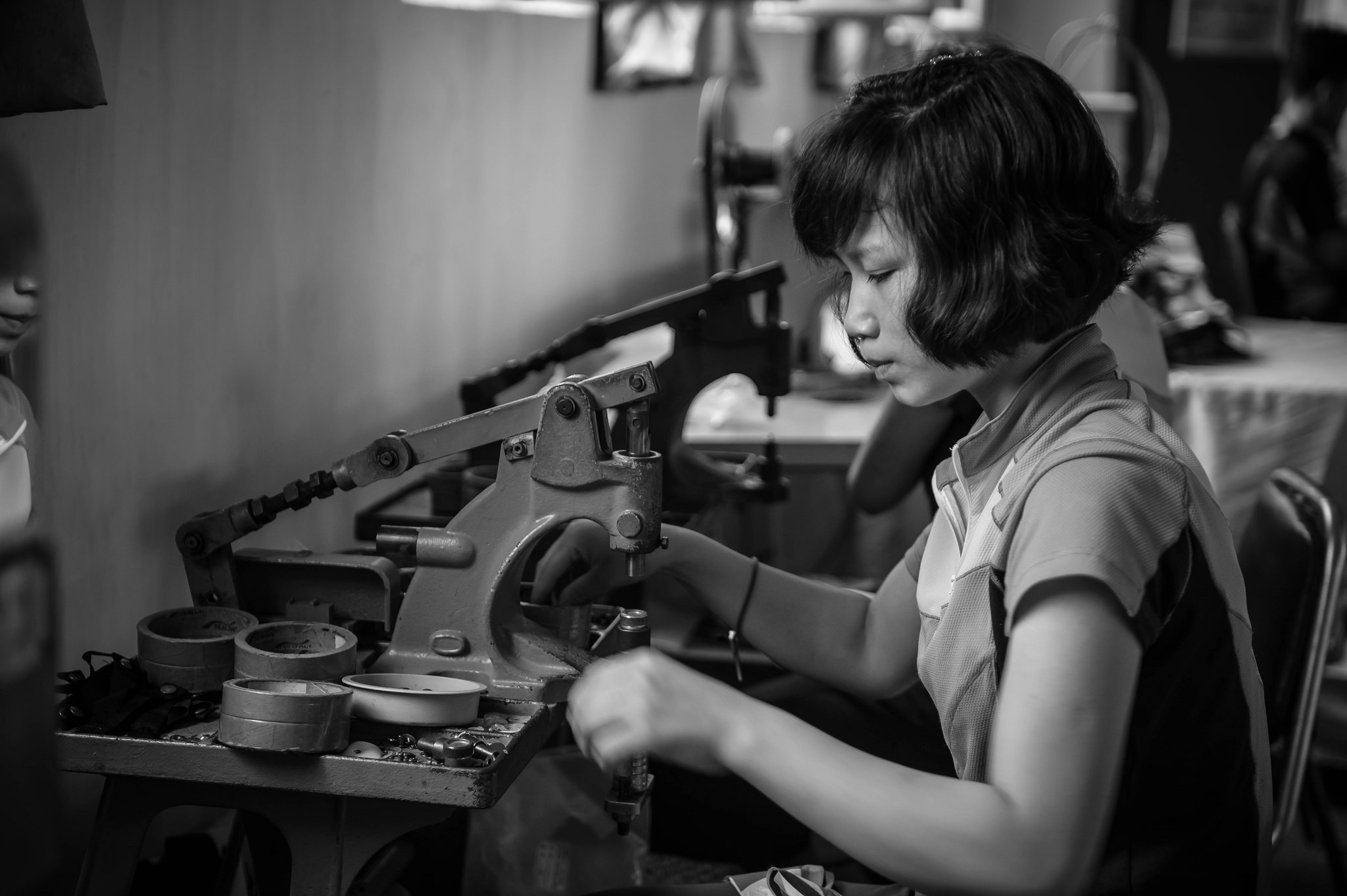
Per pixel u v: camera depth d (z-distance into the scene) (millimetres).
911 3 3523
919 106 936
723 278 1977
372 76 2012
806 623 1343
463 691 1118
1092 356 1027
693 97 4184
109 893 1102
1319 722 2492
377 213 2061
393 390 2176
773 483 2156
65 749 1055
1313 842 2426
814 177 977
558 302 3033
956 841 796
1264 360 3443
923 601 1126
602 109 3260
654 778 1815
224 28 1601
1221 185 7266
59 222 1310
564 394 1151
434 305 2318
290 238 1797
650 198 3801
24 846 956
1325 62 4664
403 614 1209
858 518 3258
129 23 1410
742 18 3176
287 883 1391
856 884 1213
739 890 1206
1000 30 6160
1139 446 925
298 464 1864
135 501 1485
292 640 1176
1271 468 3146
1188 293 3672
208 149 1584
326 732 1024
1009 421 1027
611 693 900
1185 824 973
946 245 914
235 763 1040
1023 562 871
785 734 870
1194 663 936
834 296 1098
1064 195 929
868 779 836
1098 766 800
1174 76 7086
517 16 2623
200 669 1136
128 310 1443
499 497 1191
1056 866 786
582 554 1344
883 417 2131
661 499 1170
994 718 870
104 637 1439
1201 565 931
